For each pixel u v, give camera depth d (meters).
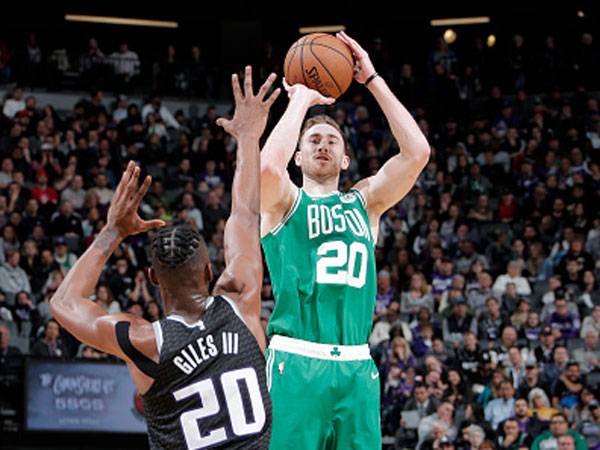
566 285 22.56
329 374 7.05
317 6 31.31
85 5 30.70
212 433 5.15
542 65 30.27
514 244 23.52
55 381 19.03
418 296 21.58
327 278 7.11
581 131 28.14
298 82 7.50
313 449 7.02
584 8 31.19
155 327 5.30
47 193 23.67
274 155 7.00
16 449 18.86
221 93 31.19
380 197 7.50
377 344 20.05
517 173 26.58
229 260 5.55
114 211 5.59
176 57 32.34
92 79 29.56
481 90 30.50
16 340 20.03
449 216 24.50
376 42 30.58
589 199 25.12
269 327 7.21
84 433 19.03
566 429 17.56
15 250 21.39
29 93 29.05
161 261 5.36
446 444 17.61
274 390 7.05
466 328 20.69
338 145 7.46
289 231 7.21
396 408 18.78
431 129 28.95
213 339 5.28
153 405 5.22
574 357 20.53
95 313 5.36
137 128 26.80
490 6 31.55
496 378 18.81
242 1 31.11
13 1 30.11
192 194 24.09
